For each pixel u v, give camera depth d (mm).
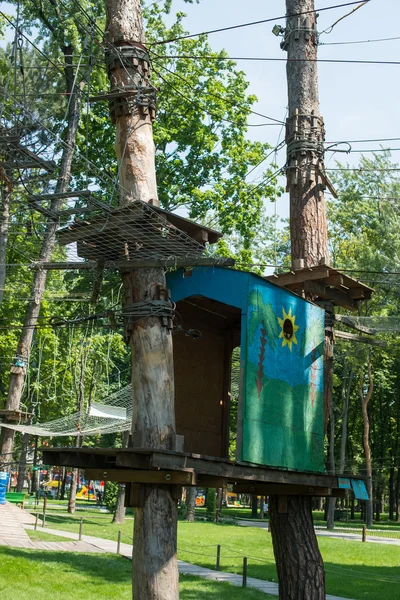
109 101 9250
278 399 8656
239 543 25109
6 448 24625
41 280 23125
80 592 12805
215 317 10328
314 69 11562
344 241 35438
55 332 28438
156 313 8367
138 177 8867
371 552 24656
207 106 26875
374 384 44469
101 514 37000
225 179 27438
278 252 43656
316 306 9812
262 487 9648
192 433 9688
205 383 10062
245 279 8469
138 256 8508
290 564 9750
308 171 11141
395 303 29844
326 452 51156
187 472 7340
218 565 18312
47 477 72875
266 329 8625
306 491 9359
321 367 9734
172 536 7973
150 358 8258
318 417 9484
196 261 8383
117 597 12703
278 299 8945
